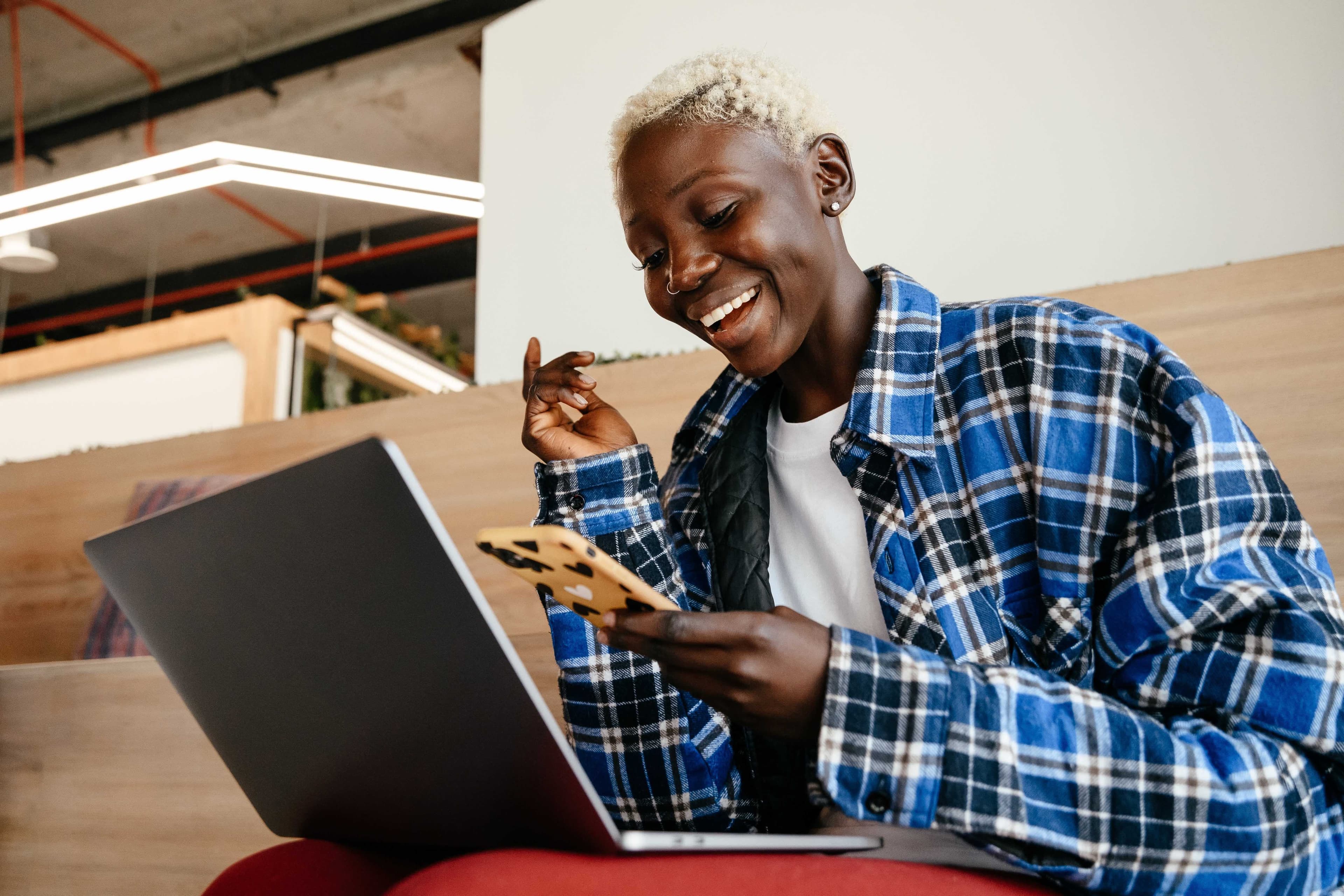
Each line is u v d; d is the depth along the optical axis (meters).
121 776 1.37
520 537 0.52
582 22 2.73
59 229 6.56
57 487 2.29
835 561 0.84
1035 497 0.74
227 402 3.04
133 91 5.51
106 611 2.02
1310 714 0.58
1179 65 2.04
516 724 0.51
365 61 5.12
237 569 0.58
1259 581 0.62
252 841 1.28
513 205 2.70
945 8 2.27
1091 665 0.69
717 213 0.77
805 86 0.84
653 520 0.87
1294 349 1.20
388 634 0.54
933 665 0.57
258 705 0.65
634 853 0.54
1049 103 2.13
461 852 0.71
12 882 1.39
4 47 5.14
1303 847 0.56
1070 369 0.75
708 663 0.56
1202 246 1.95
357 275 6.88
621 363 1.61
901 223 2.21
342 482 0.50
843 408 0.86
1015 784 0.55
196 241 6.79
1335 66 1.92
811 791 0.63
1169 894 0.55
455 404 1.83
